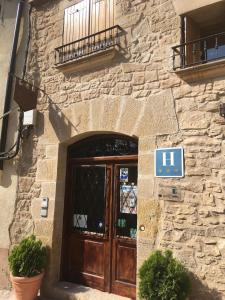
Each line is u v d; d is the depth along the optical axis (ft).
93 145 15.89
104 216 14.89
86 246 15.26
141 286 11.26
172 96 12.80
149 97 13.39
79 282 15.20
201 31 13.92
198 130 12.03
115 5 15.05
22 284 14.06
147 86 13.53
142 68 13.82
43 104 16.94
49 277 15.02
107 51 14.49
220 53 13.12
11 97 18.21
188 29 13.00
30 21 18.28
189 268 11.44
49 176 15.97
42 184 16.15
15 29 18.42
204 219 11.43
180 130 12.42
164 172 12.50
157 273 11.06
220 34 11.77
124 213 14.32
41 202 15.96
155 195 12.60
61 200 15.89
